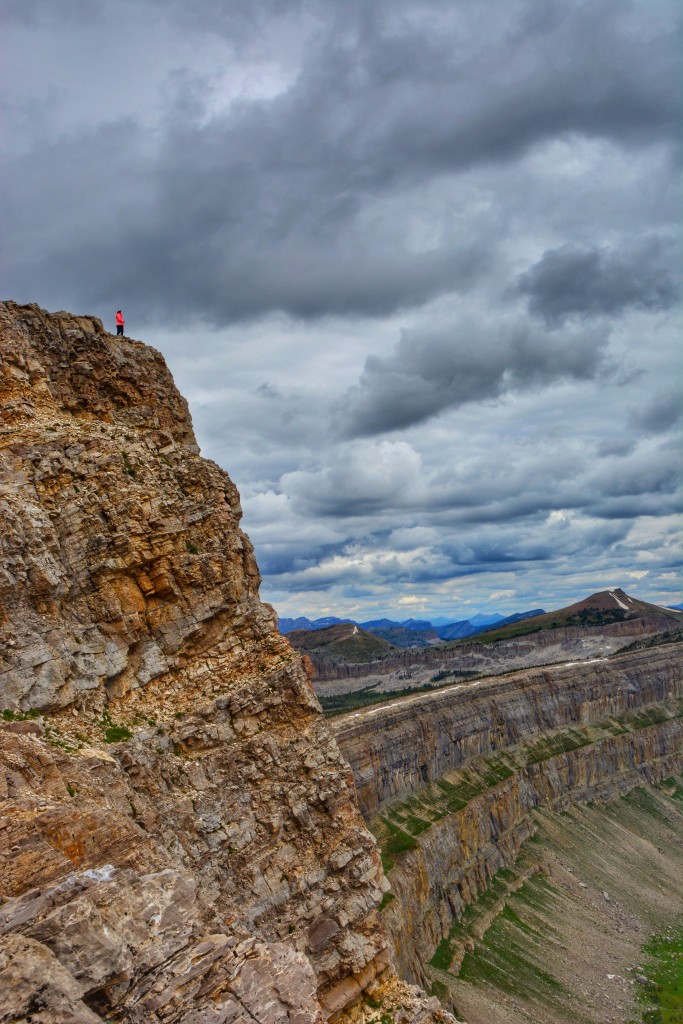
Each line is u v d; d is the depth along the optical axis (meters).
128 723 58.25
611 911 198.25
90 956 38.66
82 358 74.31
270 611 72.75
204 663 65.62
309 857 63.75
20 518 57.12
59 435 64.38
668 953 175.50
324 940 61.28
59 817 43.94
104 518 62.16
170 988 41.12
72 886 40.97
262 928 58.69
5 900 39.66
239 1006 42.81
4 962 35.84
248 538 74.88
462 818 195.75
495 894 186.12
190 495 69.50
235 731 64.50
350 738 196.00
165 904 43.72
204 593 66.38
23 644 53.47
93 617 60.03
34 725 50.00
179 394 82.00
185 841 55.78
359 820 67.12
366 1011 61.12
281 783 64.88
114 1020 39.03
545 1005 140.50
